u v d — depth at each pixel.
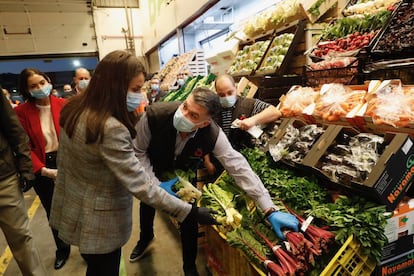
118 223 1.14
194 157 1.58
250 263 1.28
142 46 9.52
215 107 1.26
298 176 1.52
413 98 1.26
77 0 8.49
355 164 1.23
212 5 4.77
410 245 1.21
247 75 2.84
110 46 9.10
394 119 1.24
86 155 1.03
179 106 1.42
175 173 1.67
